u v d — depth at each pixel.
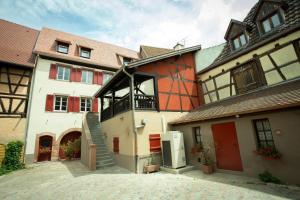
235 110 6.96
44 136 13.73
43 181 7.77
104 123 12.83
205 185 5.90
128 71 9.32
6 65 12.73
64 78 15.61
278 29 8.23
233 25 10.52
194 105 11.36
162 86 10.31
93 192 5.89
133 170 8.36
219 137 7.85
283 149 5.67
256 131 6.69
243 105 7.21
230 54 10.32
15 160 11.29
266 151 5.92
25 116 12.62
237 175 6.95
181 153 8.54
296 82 6.87
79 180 7.45
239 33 10.16
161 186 6.08
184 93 11.16
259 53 8.53
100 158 10.59
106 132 12.26
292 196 4.52
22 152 12.05
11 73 12.85
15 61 12.98
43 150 13.48
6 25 15.88
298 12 7.68
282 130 5.74
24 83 13.17
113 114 11.32
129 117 9.06
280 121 5.81
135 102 9.20
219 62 10.34
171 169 8.05
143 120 8.89
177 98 10.73
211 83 11.02
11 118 12.12
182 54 11.84
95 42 20.27
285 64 7.52
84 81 16.58
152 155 8.79
